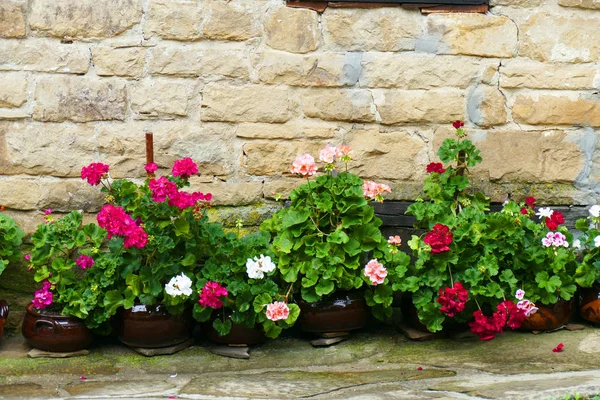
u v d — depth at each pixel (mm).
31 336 3713
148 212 3650
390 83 4152
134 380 3447
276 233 3979
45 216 3889
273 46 4117
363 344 3871
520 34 4184
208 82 4105
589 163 4254
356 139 4184
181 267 3715
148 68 4074
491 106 4195
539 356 3576
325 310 3791
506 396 2871
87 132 4070
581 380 3098
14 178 4062
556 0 4180
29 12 3996
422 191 4207
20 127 4039
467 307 3783
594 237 3980
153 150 4031
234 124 4133
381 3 4117
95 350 3812
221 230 3838
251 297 3705
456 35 4148
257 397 3098
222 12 4074
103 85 4059
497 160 4223
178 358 3730
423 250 3750
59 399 3111
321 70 4133
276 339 3973
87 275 3775
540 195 4242
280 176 4180
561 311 3924
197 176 4129
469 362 3543
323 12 4125
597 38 4203
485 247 3771
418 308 3777
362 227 3834
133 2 4031
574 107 4223
